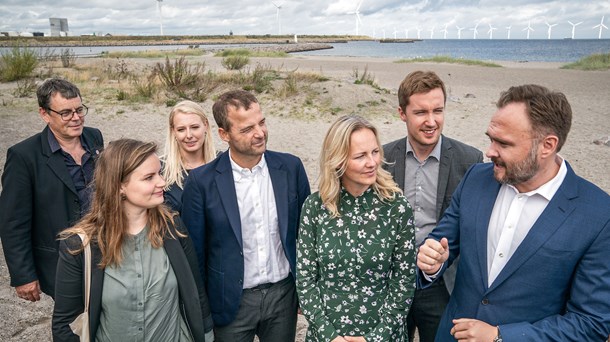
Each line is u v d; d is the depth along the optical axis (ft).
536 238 5.79
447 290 8.43
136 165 6.38
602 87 57.62
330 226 7.23
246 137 7.58
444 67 92.43
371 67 90.63
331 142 6.81
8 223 8.86
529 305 5.92
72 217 9.45
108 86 53.62
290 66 87.45
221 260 8.13
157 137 32.83
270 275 8.31
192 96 46.88
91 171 9.84
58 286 6.61
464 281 6.67
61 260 6.55
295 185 8.52
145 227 6.88
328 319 7.25
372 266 7.14
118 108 42.63
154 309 6.82
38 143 9.21
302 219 7.51
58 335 6.61
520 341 5.67
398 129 35.81
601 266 5.49
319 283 7.50
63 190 9.31
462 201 6.88
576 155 27.17
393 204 7.17
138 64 83.51
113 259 6.53
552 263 5.71
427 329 8.81
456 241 7.23
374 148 6.79
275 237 8.36
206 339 7.77
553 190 5.86
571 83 62.28
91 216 6.59
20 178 8.89
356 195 7.21
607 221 5.52
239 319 8.29
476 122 37.86
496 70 84.69
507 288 6.04
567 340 5.49
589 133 33.12
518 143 5.55
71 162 9.57
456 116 40.27
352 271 7.18
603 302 5.41
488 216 6.45
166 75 50.65
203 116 10.68
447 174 8.41
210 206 7.99
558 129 5.44
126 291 6.64
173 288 7.05
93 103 44.27
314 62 104.17
